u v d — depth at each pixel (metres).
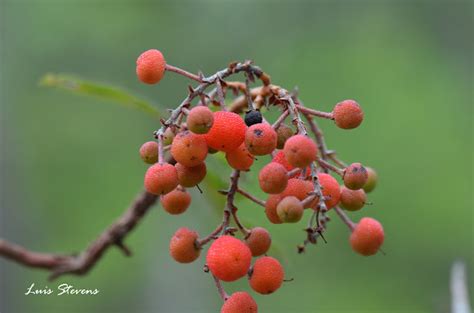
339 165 2.93
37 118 13.65
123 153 13.94
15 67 13.52
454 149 13.64
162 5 13.95
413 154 13.36
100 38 13.70
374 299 12.45
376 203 12.94
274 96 2.76
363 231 2.71
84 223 13.41
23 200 13.00
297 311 11.48
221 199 3.68
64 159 13.75
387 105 13.93
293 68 14.09
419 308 12.41
